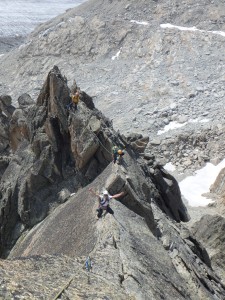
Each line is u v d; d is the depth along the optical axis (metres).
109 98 83.88
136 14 108.19
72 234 21.41
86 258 17.08
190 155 62.38
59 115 30.23
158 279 17.67
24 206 29.64
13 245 29.52
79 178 29.77
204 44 94.50
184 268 20.70
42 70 102.31
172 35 97.62
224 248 30.64
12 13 198.12
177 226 28.17
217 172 58.75
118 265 16.94
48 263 15.80
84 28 106.88
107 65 95.94
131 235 20.02
